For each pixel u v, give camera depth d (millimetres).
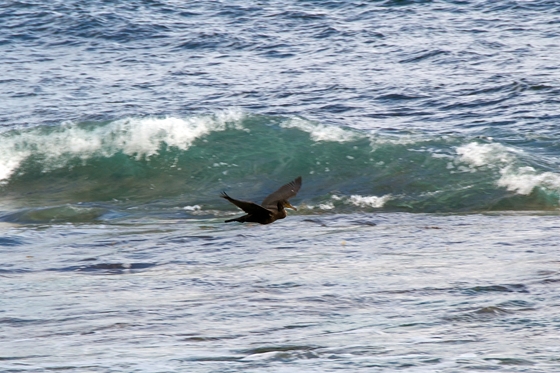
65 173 74688
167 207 65500
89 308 32875
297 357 24750
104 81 115625
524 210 61594
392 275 37906
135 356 25156
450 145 72750
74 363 24359
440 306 31625
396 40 132875
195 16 152250
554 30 136000
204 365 23844
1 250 48625
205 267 41906
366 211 62906
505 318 29562
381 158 71875
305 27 143000
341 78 111938
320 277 37938
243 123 79375
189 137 77688
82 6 158625
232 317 30750
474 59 120125
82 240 51000
